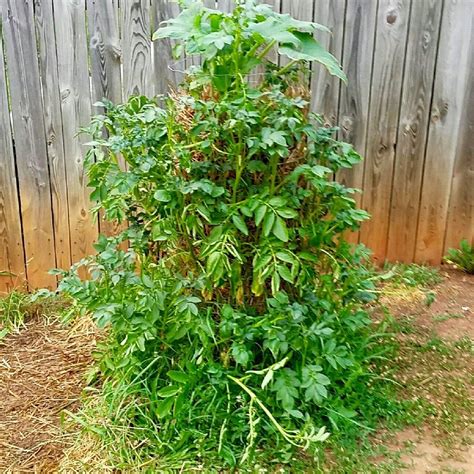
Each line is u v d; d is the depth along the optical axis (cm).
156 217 210
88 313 285
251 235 208
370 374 228
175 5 296
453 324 284
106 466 190
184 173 202
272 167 198
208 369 201
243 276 211
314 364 207
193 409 201
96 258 220
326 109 320
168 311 210
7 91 299
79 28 295
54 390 241
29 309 305
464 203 345
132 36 299
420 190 340
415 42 314
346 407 212
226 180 203
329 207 216
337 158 212
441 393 229
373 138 328
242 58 194
